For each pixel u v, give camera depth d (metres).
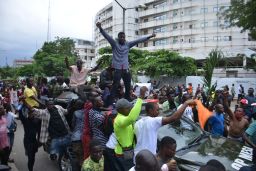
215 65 10.66
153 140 4.49
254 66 35.38
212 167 2.63
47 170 8.30
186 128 6.14
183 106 4.45
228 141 6.06
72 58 52.81
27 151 7.48
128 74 7.62
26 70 65.31
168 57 36.53
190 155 5.12
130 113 4.62
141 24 77.25
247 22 23.23
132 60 37.59
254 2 21.77
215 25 62.66
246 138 5.88
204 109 7.15
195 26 65.69
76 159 6.61
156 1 74.19
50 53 60.53
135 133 4.65
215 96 9.84
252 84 32.56
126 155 4.88
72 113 7.34
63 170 7.32
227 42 60.94
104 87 7.99
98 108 5.77
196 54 54.53
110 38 7.43
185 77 36.88
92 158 4.82
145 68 36.16
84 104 6.35
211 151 5.33
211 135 6.41
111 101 7.37
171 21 69.75
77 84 9.06
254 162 5.06
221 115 7.83
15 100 16.28
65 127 7.19
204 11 64.25
